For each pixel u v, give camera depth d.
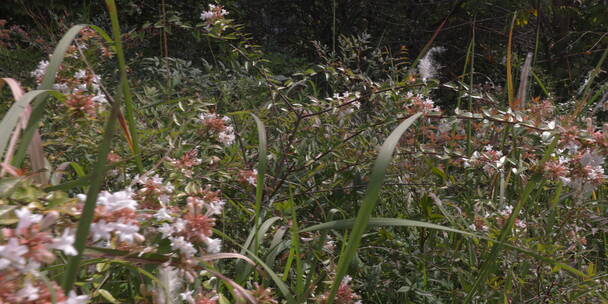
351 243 1.25
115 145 2.25
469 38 8.52
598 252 2.71
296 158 2.72
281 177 2.71
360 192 2.59
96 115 1.84
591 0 8.34
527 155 2.23
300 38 9.59
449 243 2.33
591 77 2.92
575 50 8.11
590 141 1.82
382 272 2.27
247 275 1.67
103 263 1.35
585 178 1.93
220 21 2.81
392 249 2.28
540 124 1.97
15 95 1.41
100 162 0.96
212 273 1.32
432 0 9.55
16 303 0.86
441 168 2.75
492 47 9.00
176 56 6.35
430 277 2.34
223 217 2.17
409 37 9.55
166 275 1.37
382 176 1.24
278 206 2.25
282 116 2.88
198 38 2.91
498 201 2.64
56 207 1.00
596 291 2.09
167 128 2.28
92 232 1.00
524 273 2.10
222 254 1.33
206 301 1.34
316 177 2.98
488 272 1.88
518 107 2.34
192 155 2.07
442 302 2.23
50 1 6.96
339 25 9.30
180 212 1.29
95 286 1.40
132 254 1.18
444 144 2.69
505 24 8.61
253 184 2.26
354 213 2.62
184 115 2.41
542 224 2.34
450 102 4.94
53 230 1.05
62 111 2.28
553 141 1.92
